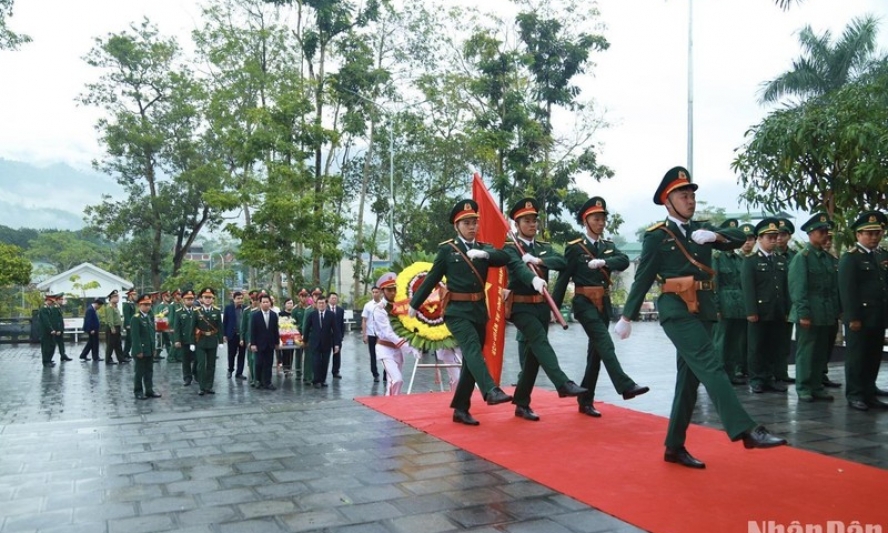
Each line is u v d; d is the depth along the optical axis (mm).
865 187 11492
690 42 22312
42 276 48562
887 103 11875
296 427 6633
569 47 34688
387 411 7363
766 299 8766
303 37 31750
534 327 6695
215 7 30250
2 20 22109
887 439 5941
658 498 4316
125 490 4637
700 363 4871
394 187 35531
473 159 34531
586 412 7066
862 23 24234
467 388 6695
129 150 34844
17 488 4695
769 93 25234
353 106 32969
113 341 19750
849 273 7457
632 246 57281
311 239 25297
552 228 35281
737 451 5488
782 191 12664
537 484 4707
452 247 6707
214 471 5086
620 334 5293
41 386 14695
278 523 3971
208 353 13258
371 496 4465
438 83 34531
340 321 15039
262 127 26266
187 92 34375
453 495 4473
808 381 8023
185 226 37188
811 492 4387
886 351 13477
